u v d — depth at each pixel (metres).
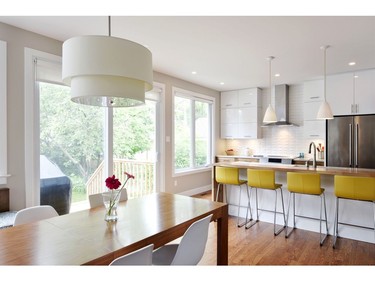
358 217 3.18
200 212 2.01
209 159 6.43
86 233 1.56
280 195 3.79
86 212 2.02
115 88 1.44
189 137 5.84
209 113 6.47
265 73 4.82
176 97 5.45
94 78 1.41
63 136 3.40
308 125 5.37
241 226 3.74
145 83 1.61
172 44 3.35
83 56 1.34
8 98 2.81
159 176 4.86
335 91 4.84
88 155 3.70
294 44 3.33
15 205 2.87
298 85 5.87
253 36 3.08
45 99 3.20
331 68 4.46
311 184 3.07
